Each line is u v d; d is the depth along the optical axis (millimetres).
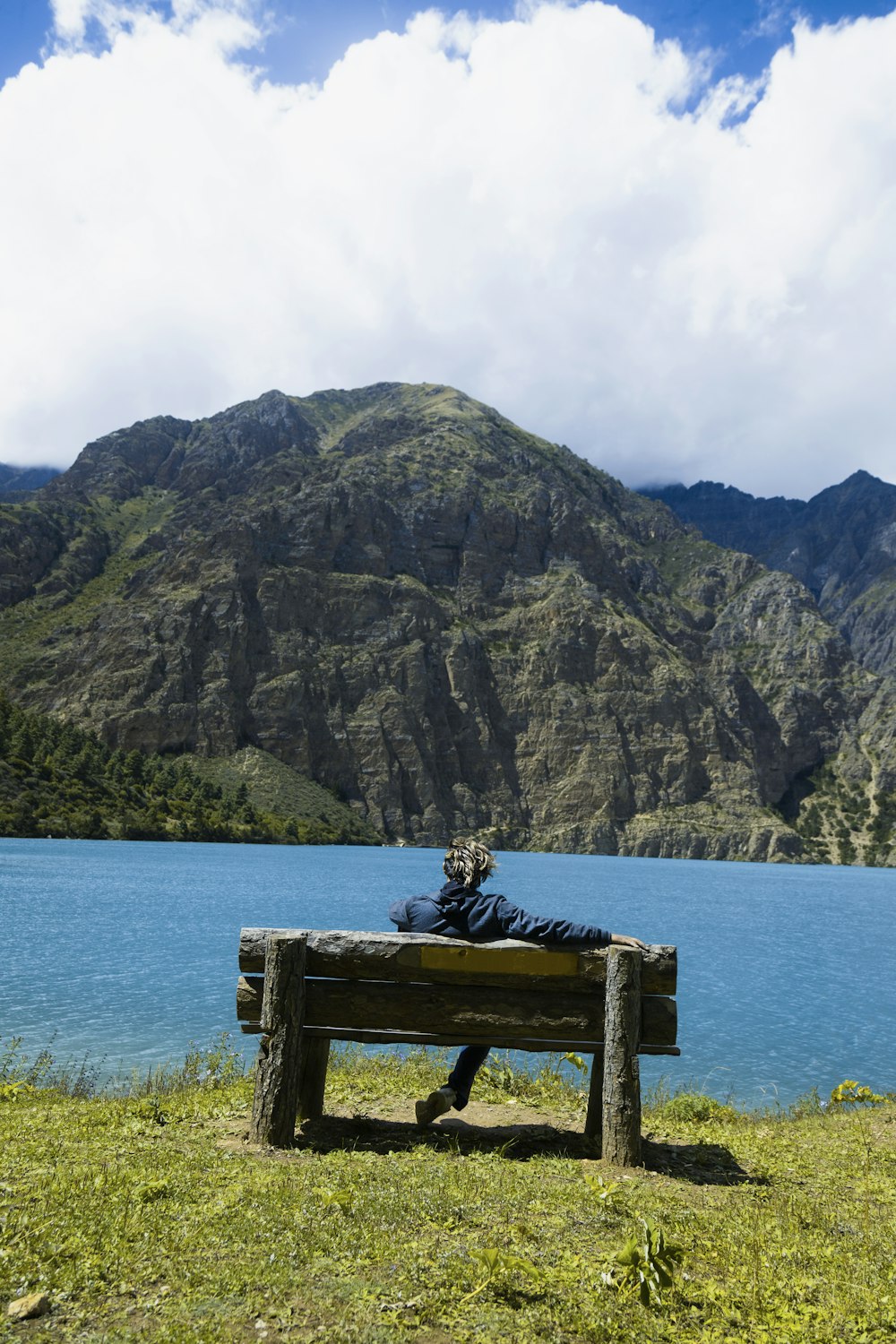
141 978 32906
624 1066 7355
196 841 182500
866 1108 13297
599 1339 4465
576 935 7496
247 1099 9422
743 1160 8141
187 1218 5516
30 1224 5223
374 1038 7613
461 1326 4457
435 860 162750
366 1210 5766
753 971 48031
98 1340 4152
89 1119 8258
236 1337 4238
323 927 53625
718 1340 4500
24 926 50656
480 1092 10367
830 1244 5844
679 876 163375
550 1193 6379
